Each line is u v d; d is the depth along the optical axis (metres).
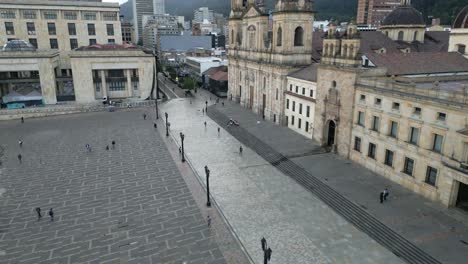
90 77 103.12
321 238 36.78
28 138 72.69
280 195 46.56
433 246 33.56
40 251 35.78
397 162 46.84
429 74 60.56
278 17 74.94
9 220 41.41
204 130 78.06
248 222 40.19
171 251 35.66
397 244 34.66
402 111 45.06
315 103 64.25
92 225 40.34
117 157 61.25
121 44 117.88
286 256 34.12
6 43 102.75
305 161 56.00
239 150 64.38
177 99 113.75
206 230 39.12
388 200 42.44
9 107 95.44
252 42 89.88
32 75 107.31
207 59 151.25
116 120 87.44
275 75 78.31
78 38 117.12
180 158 60.62
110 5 117.81
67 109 95.00
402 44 94.06
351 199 42.81
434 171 41.88
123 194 47.66
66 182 51.38
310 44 75.94
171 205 44.62
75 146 67.19
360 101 52.72
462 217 38.25
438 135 40.91
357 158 54.72
